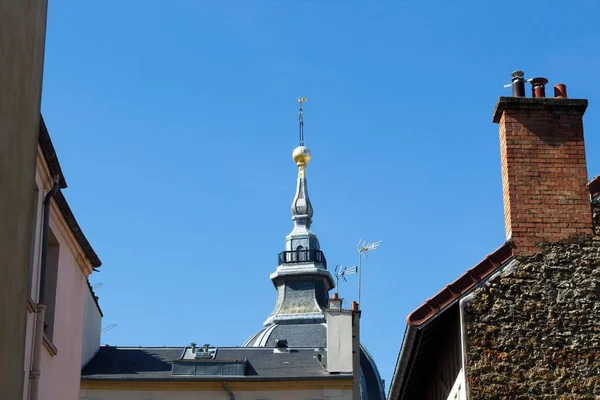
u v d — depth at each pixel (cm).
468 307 2084
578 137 2184
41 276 2088
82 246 2503
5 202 1090
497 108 2209
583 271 2106
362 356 9044
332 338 5175
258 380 5047
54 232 2261
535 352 2061
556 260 2116
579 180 2159
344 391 5028
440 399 2405
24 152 1163
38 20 1221
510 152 2173
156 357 5416
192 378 5075
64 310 2391
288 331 11062
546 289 2095
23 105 1156
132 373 5175
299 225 12519
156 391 5069
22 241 1152
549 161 2167
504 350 2062
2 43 1077
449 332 2209
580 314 2081
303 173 12925
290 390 5047
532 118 2192
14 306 1117
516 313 2081
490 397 2033
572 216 2138
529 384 2042
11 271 1109
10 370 1102
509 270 2108
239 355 5538
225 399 5047
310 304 11844
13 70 1117
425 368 2480
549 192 2152
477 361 2053
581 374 2048
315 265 12181
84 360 5184
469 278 2103
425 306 2089
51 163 2062
